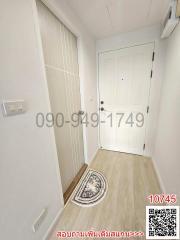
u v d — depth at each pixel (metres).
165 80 1.75
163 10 1.47
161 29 1.75
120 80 2.21
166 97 1.64
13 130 0.74
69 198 1.48
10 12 0.70
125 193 1.53
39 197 0.98
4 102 0.67
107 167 2.07
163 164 1.60
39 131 0.95
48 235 1.08
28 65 0.83
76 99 1.76
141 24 1.77
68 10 1.33
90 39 1.97
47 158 1.05
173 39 1.44
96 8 1.41
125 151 2.52
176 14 1.20
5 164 0.69
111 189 1.60
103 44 2.16
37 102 0.92
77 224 1.20
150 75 1.99
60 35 1.34
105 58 2.21
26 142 0.83
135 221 1.20
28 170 0.86
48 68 1.17
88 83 2.00
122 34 2.00
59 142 1.41
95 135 2.48
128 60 2.07
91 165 2.14
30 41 0.84
